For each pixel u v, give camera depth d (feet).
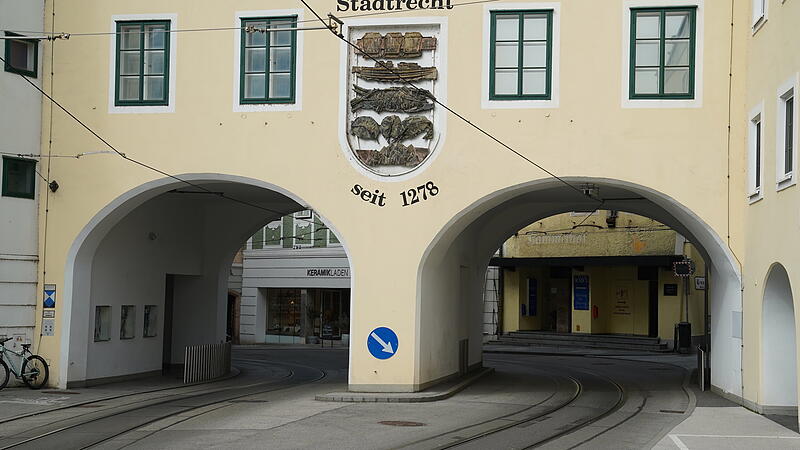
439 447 44.68
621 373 96.68
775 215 55.47
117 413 57.52
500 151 67.05
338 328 151.64
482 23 67.62
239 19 70.59
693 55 65.26
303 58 69.77
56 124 72.49
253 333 161.07
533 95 66.90
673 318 132.46
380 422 53.72
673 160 65.05
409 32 68.59
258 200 92.02
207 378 86.63
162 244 87.40
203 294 95.35
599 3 66.39
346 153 69.00
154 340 86.74
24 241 71.67
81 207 71.87
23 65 72.28
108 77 71.92
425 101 68.13
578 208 90.68
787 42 53.83
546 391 75.31
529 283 150.10
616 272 142.31
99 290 76.84
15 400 64.69
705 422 54.75
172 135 70.95
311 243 153.58
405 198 68.28
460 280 83.10
